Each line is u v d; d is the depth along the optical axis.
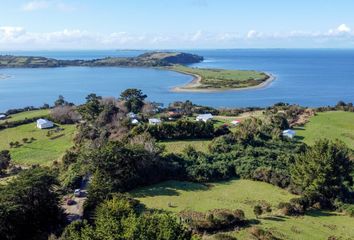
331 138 92.19
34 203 43.66
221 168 64.62
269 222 45.66
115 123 96.25
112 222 30.25
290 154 74.44
